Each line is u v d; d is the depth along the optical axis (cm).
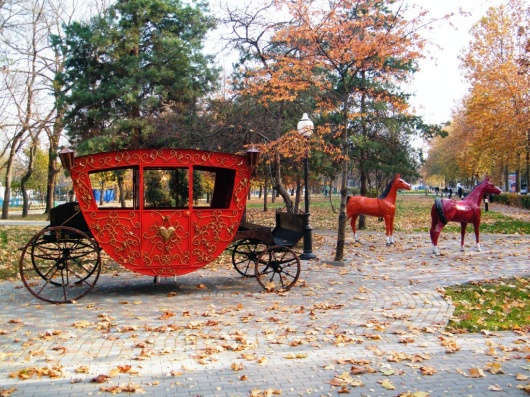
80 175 899
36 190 6462
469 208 1485
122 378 515
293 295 927
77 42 2425
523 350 593
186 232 937
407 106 1580
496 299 873
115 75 2461
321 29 1271
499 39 3161
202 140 2086
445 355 581
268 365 552
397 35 1224
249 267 1252
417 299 874
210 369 541
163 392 479
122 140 2317
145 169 984
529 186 4156
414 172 2361
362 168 2323
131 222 918
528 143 3130
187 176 1092
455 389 482
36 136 3388
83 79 2438
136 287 1020
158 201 1130
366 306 830
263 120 2002
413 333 670
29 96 3158
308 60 1367
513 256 1402
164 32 2428
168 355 588
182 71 2412
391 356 573
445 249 1588
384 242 1808
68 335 666
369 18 1265
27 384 500
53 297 914
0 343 637
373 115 2178
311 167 2475
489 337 652
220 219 954
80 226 992
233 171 972
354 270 1201
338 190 9850
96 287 1020
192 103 2353
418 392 469
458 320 732
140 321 744
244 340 638
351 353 592
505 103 2930
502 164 4934
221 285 1035
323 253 1510
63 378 515
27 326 719
